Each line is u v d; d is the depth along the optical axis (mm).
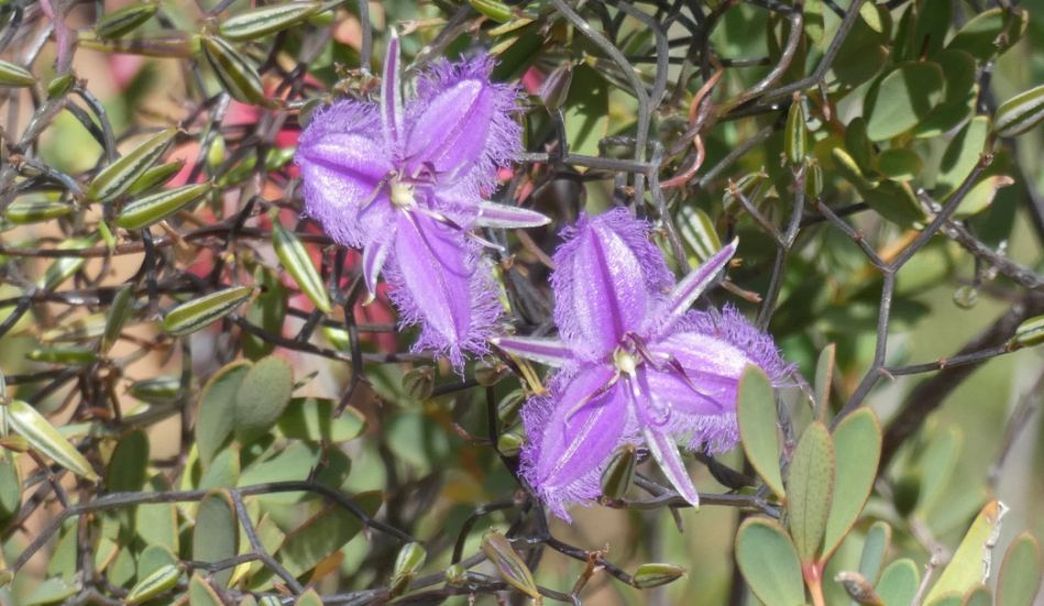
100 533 283
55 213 275
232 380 281
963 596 249
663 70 278
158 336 314
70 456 268
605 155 291
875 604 242
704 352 261
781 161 293
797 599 248
